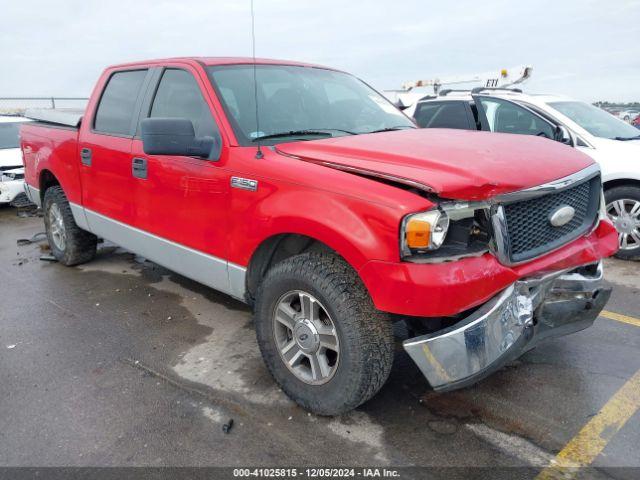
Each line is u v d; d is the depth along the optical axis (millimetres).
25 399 3055
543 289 2594
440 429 2717
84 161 4562
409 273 2268
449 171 2434
